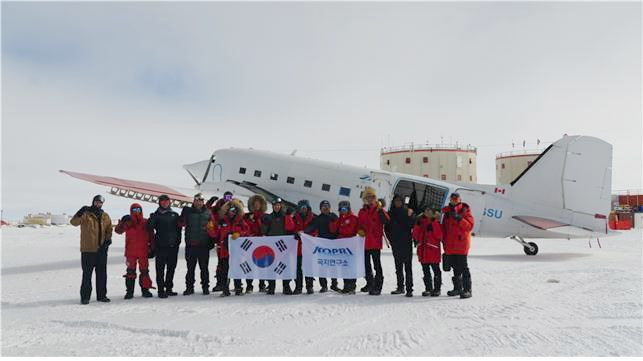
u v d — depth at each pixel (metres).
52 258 14.02
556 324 5.38
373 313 6.20
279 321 5.74
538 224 14.02
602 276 9.52
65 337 4.99
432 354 4.28
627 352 4.27
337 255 8.00
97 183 12.54
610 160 14.45
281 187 16.67
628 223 40.97
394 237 7.74
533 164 14.94
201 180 19.08
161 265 7.68
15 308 6.66
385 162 49.31
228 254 8.03
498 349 4.41
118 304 7.00
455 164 46.62
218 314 6.18
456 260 7.45
